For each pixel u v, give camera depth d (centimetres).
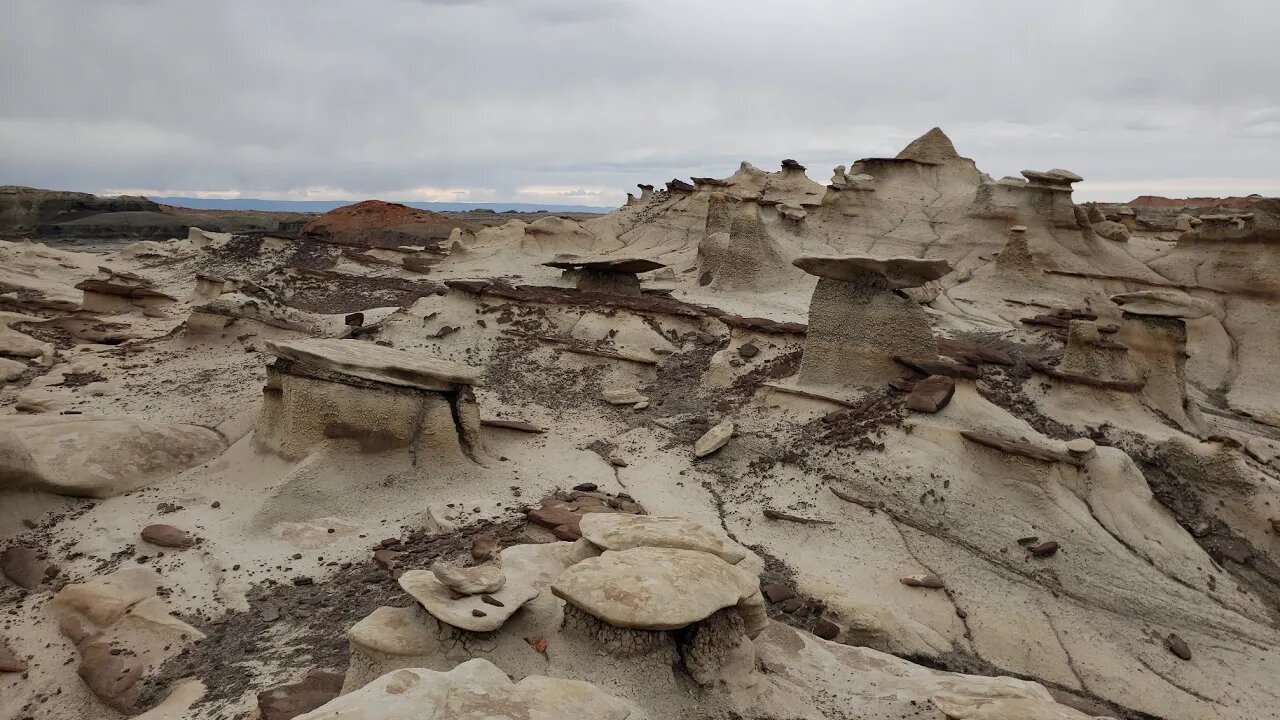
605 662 809
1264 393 2609
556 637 855
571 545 1097
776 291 3228
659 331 2531
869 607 1201
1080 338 1903
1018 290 3250
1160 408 1988
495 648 827
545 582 979
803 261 1909
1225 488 1559
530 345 2500
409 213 6912
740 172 4950
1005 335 2623
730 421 1889
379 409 1511
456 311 2650
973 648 1202
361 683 809
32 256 3688
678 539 1013
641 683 798
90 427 1515
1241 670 1190
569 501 1472
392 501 1471
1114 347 1914
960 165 4247
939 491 1470
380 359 1557
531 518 1340
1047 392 1861
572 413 2111
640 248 4400
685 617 802
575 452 1836
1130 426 1750
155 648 1016
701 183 4656
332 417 1480
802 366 1961
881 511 1475
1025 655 1194
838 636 1172
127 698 938
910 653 1152
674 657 830
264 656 970
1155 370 2011
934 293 3128
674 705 797
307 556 1271
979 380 1842
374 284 3503
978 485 1474
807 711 857
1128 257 3522
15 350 2188
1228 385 2703
